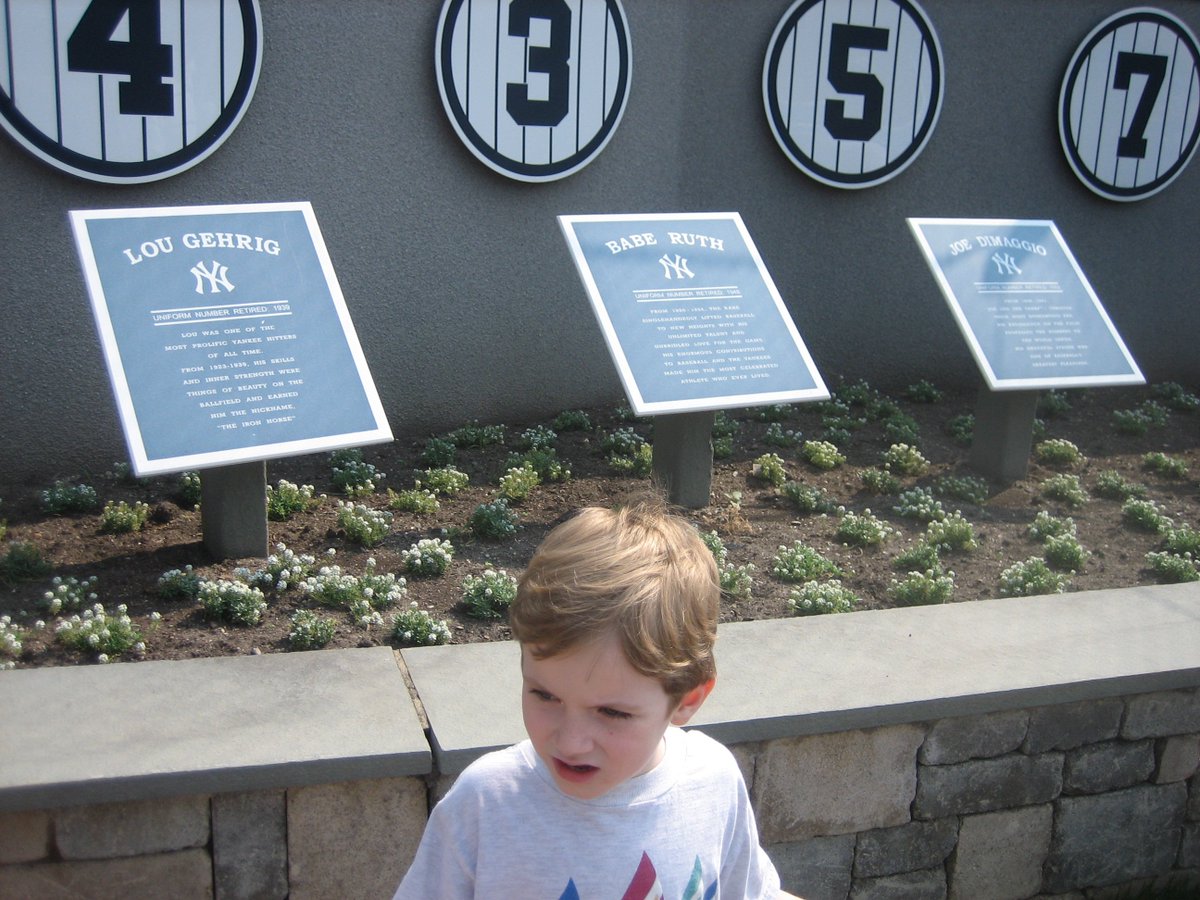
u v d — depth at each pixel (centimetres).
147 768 152
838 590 240
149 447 220
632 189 368
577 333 370
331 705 173
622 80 353
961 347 425
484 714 172
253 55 308
